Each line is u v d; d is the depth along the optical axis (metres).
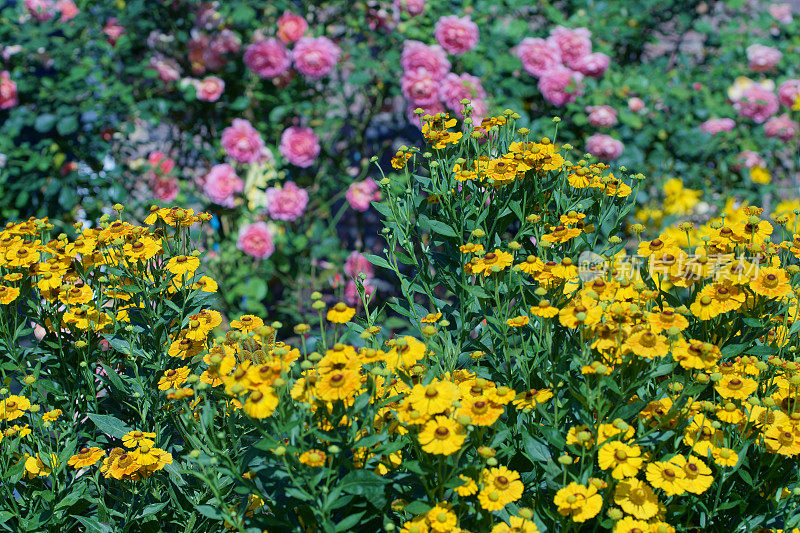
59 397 1.99
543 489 1.66
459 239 1.96
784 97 4.04
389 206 2.07
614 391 1.51
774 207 4.12
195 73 4.01
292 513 1.56
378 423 1.59
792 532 1.53
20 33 3.82
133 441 1.74
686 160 3.97
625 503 1.46
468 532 1.46
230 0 3.77
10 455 1.75
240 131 3.85
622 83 3.90
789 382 1.65
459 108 3.72
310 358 1.47
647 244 1.74
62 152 3.86
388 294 4.11
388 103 4.22
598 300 1.54
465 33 3.74
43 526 1.80
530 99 4.01
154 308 2.03
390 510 1.61
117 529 1.82
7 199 3.84
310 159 3.94
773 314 1.78
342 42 4.15
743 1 4.15
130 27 3.94
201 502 1.80
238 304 4.00
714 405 1.62
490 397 1.50
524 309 1.85
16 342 2.08
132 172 3.95
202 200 4.03
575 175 1.89
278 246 4.00
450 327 2.17
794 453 1.52
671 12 4.16
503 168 1.85
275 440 1.41
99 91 3.86
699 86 4.06
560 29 3.83
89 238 2.04
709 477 1.46
